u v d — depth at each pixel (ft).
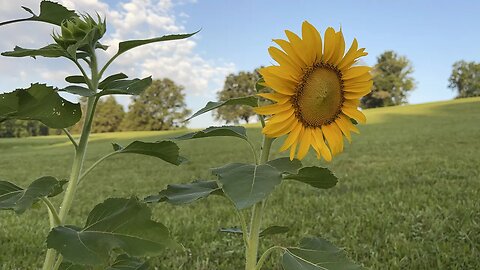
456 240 4.55
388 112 50.49
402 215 5.60
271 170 1.49
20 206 1.43
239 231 2.23
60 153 31.22
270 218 5.90
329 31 1.63
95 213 1.59
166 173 14.70
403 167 11.25
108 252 1.46
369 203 6.59
